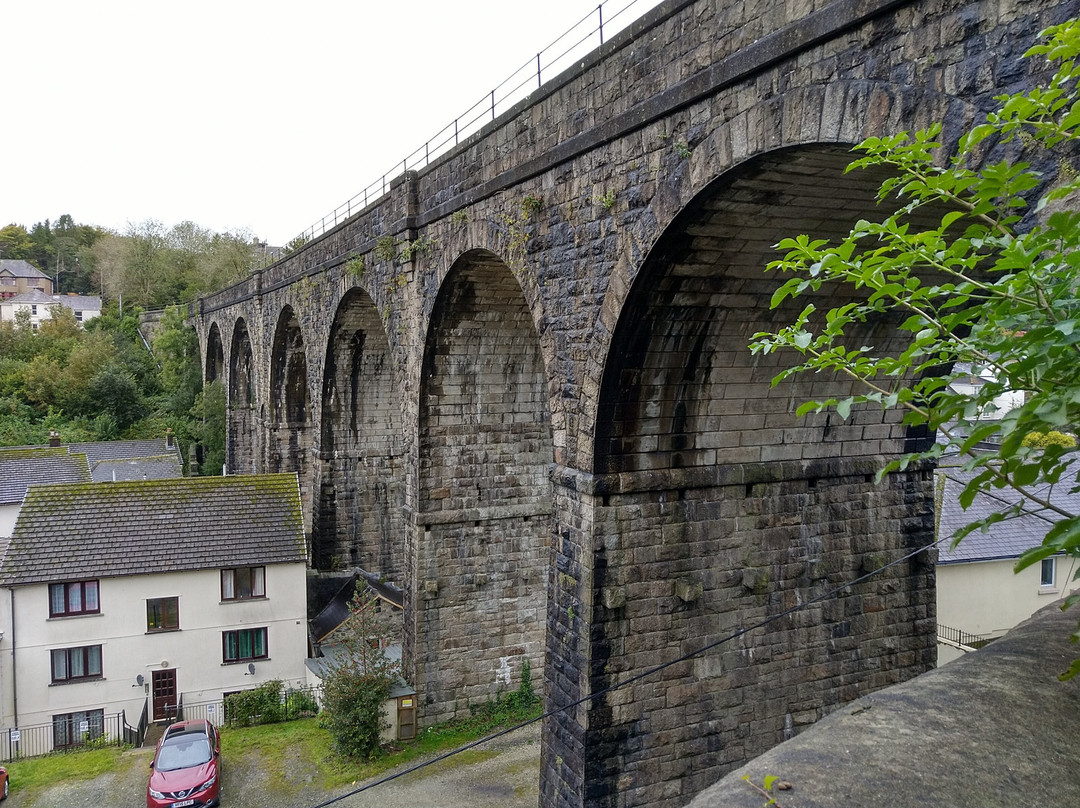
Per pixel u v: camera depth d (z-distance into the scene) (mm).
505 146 14867
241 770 19031
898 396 3830
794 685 14797
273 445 36469
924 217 10953
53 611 23062
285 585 24812
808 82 8609
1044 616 5738
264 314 37875
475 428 19859
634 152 11336
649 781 13523
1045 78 6438
